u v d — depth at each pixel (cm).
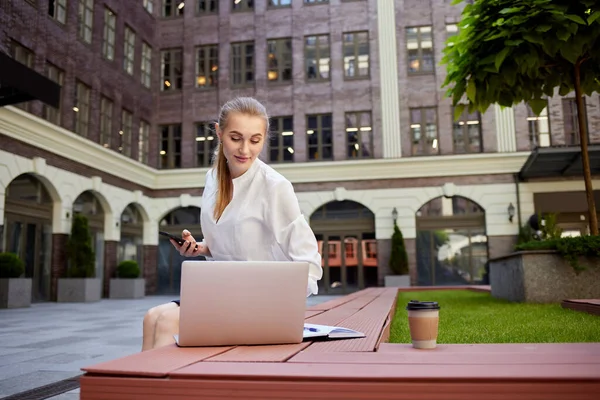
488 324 505
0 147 1319
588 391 138
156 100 2220
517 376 142
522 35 680
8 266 1313
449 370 154
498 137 1989
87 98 1730
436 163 2005
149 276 2102
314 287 225
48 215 1569
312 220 2091
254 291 205
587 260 824
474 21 739
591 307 584
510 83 736
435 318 214
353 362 171
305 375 148
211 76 2214
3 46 1342
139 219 2114
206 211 247
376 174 2039
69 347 584
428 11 2105
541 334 409
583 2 663
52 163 1523
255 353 189
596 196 1897
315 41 2164
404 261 1933
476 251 1977
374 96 2089
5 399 323
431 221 2017
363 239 2055
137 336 696
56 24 1562
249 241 234
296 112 2128
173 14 2270
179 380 150
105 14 1850
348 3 2152
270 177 233
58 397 328
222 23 2222
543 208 1923
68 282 1571
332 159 2089
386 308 529
